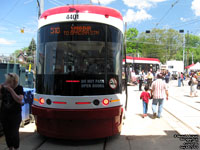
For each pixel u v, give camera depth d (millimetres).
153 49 54344
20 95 3783
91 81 4355
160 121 6621
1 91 3707
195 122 6406
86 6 4594
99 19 4551
